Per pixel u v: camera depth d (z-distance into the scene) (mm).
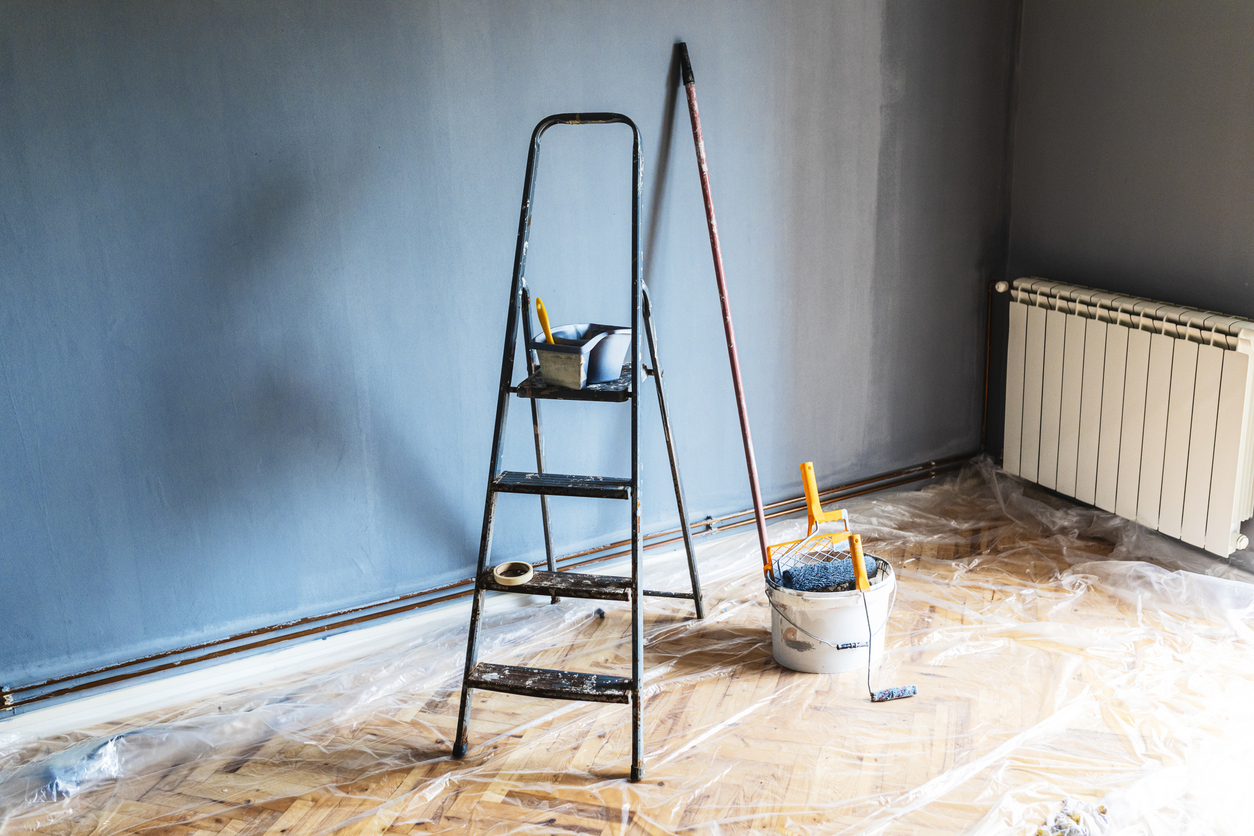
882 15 2916
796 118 2871
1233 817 1868
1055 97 3100
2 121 2037
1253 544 2717
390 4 2293
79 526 2311
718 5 2662
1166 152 2789
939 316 3344
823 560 2703
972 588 2818
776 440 3158
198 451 2379
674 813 1988
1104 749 2092
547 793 2072
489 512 2211
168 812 2072
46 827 2045
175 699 2471
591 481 2189
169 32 2119
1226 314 2666
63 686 2365
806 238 3000
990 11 3100
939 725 2207
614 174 2652
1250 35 2520
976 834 1873
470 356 2613
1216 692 2266
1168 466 2779
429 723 2342
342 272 2412
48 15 2021
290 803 2082
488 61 2424
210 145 2211
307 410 2467
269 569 2531
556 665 2553
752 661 2523
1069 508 3225
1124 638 2514
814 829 1919
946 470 3521
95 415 2262
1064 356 3053
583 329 2385
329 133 2312
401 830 1989
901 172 3105
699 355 2928
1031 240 3291
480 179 2496
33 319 2158
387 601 2672
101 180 2141
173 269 2248
